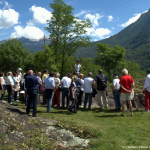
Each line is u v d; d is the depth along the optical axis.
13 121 4.60
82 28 21.83
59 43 22.70
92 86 8.70
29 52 46.72
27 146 3.71
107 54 43.88
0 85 8.83
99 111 8.05
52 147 3.81
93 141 4.14
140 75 41.12
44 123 5.02
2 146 3.52
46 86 7.39
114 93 8.27
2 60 43.97
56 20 21.66
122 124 5.76
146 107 7.92
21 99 10.77
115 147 3.84
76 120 6.10
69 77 8.68
